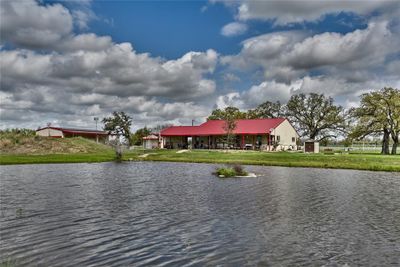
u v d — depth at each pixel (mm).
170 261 11172
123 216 17000
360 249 12352
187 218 16672
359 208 19203
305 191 25141
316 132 99000
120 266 10758
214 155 63219
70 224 15438
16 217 16656
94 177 33656
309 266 10828
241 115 118062
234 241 13164
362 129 71125
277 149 82188
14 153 68125
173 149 87750
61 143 76938
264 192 24688
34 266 10680
